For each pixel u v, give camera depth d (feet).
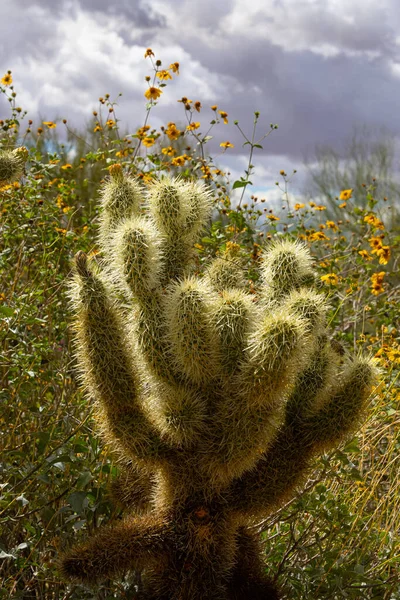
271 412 7.46
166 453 7.72
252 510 7.90
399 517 10.98
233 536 8.15
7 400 10.00
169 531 7.80
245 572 8.58
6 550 8.84
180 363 7.42
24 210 13.47
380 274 15.20
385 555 10.37
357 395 7.91
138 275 7.52
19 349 10.52
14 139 17.20
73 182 16.51
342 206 18.43
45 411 10.13
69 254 13.21
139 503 8.73
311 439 7.89
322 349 8.18
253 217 16.57
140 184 14.92
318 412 7.94
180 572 7.80
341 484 11.03
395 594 9.83
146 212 9.30
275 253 8.65
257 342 7.14
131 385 7.58
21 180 14.32
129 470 8.69
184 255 8.64
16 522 8.96
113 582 8.68
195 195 8.73
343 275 17.99
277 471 7.84
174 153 17.63
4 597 8.20
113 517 8.97
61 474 9.34
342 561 9.46
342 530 9.70
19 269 12.90
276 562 9.96
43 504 9.11
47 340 10.56
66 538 8.91
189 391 7.58
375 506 11.60
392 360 11.71
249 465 7.56
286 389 7.57
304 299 8.05
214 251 13.53
